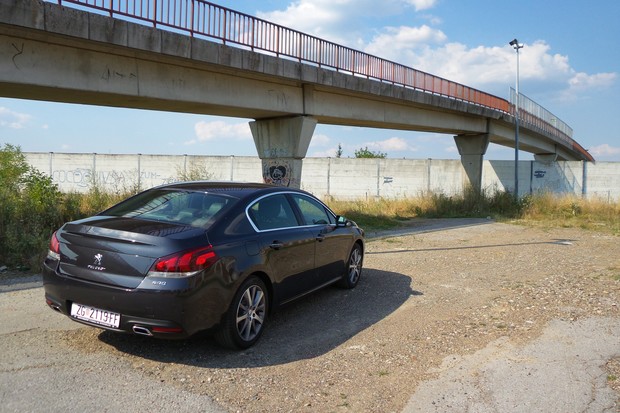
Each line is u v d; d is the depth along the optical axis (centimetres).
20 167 1260
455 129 2702
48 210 1042
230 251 453
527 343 497
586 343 499
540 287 748
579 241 1362
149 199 520
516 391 387
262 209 535
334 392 380
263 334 516
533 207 2259
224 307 440
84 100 1309
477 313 605
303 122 1731
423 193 2655
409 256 1042
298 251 559
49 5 995
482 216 2198
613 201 2497
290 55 1580
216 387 382
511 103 3141
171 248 410
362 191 3509
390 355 461
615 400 374
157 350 454
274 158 1812
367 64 1911
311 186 3600
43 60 1071
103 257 421
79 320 434
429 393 381
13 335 477
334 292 704
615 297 683
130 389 371
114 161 3744
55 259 450
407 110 2300
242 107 1530
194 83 1388
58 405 341
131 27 1138
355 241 727
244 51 1412
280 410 349
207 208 490
